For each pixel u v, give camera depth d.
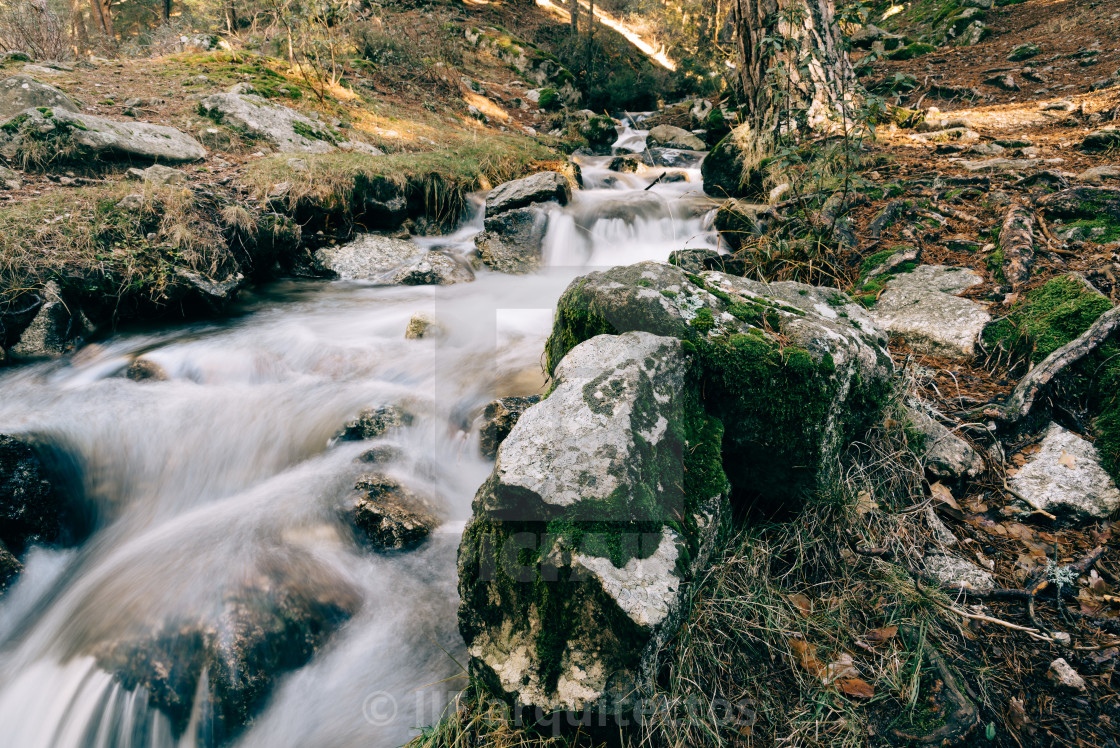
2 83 6.27
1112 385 2.87
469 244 7.13
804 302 2.99
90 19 18.81
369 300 5.72
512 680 1.87
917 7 15.56
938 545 2.52
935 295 3.85
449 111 11.16
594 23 21.47
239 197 5.99
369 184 6.72
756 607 2.18
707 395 2.42
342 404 4.01
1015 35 12.09
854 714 1.91
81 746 2.38
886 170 6.11
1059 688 2.00
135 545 3.14
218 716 2.37
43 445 3.36
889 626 2.17
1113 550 2.44
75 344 4.50
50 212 4.87
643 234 7.29
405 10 16.22
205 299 5.12
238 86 8.20
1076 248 3.92
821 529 2.44
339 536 3.09
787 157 5.62
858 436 2.78
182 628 2.53
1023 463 2.81
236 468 3.66
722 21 19.09
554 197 7.37
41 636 2.72
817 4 7.01
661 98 17.08
